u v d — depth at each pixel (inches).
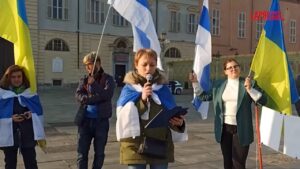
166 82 151.3
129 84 147.9
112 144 353.1
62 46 1588.3
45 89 1503.4
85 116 217.6
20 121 191.5
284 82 211.2
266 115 216.2
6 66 390.9
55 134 407.8
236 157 205.6
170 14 1856.5
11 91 192.7
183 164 285.4
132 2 229.1
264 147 344.5
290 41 2377.0
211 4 2017.7
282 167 279.7
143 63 146.0
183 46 1894.7
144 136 145.1
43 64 1540.4
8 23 202.1
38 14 1526.8
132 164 144.7
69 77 1600.6
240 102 203.6
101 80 217.9
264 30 214.8
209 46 244.8
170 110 146.0
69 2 1596.9
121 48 1720.0
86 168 220.4
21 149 194.2
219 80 216.1
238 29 2126.0
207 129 454.9
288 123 209.9
